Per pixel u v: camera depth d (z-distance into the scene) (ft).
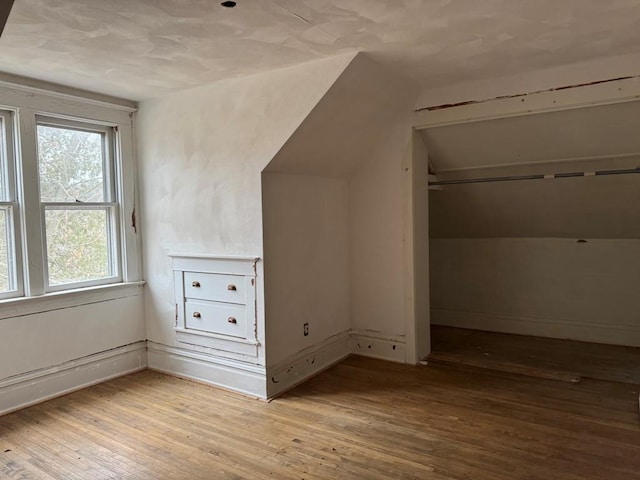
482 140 12.28
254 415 10.06
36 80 10.78
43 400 10.99
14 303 10.44
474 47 9.25
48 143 11.28
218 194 11.50
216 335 11.74
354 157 12.89
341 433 9.16
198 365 12.20
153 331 13.12
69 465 8.22
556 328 15.51
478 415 9.80
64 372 11.45
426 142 13.03
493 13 7.65
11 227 10.64
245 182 11.04
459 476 7.61
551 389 11.10
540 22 8.07
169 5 7.05
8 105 10.35
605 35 8.73
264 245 10.91
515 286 16.11
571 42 9.07
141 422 9.82
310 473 7.80
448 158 13.29
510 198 14.12
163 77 10.77
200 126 11.71
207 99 11.53
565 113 10.85
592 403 10.25
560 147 11.71
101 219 12.46
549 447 8.45
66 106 11.41
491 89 11.38
